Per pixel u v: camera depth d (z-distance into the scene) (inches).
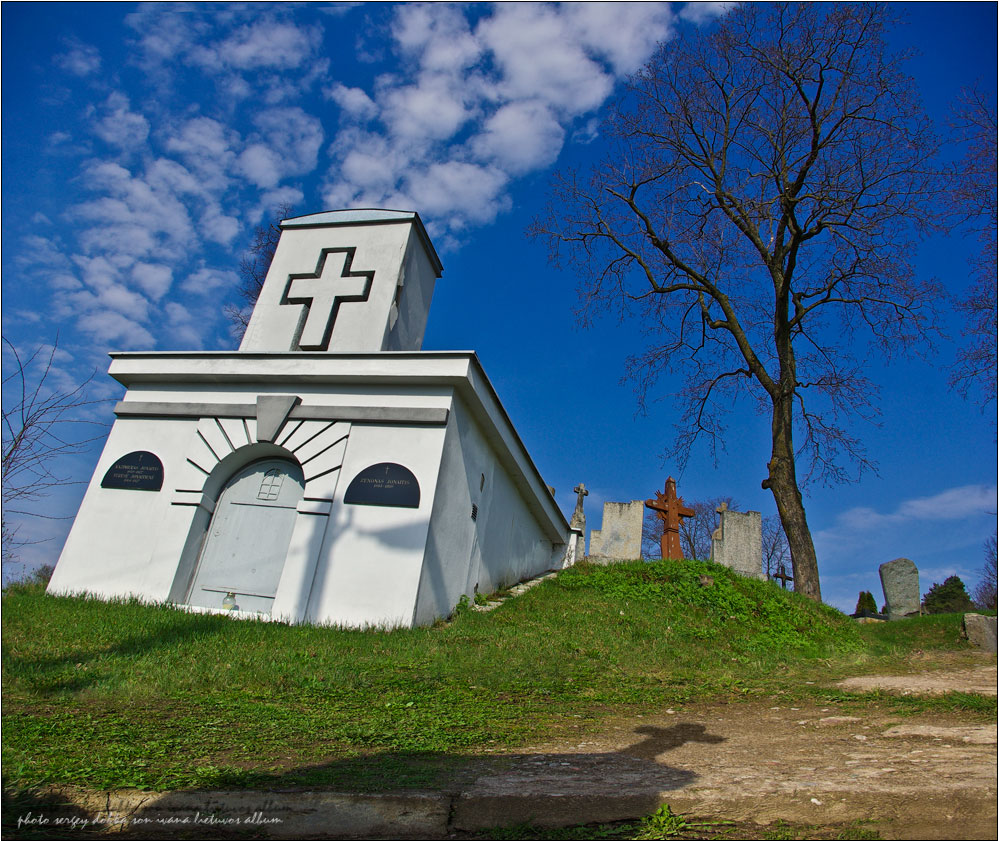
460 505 521.0
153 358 552.4
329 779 163.2
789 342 793.6
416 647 374.0
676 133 840.9
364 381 510.9
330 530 472.7
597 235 894.4
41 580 558.3
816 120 743.7
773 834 127.8
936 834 123.0
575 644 411.2
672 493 858.1
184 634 370.0
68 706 240.2
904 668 383.6
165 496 515.5
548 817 141.0
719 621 512.1
